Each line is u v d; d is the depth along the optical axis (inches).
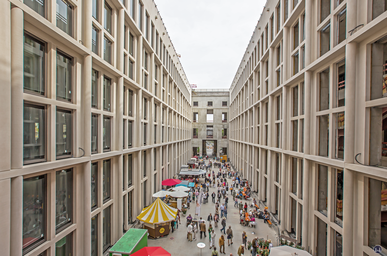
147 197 724.7
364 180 295.1
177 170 1305.4
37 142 276.5
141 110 646.5
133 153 599.2
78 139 347.6
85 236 353.7
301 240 492.1
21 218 234.2
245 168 1196.5
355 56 307.0
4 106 215.6
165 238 533.6
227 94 2236.7
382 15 249.9
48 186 290.8
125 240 410.3
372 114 291.9
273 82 703.1
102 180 420.8
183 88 1588.3
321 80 429.1
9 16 220.1
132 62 603.8
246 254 458.9
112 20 476.1
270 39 733.9
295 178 543.5
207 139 2245.3
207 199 833.5
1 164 212.8
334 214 371.9
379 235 279.6
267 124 785.6
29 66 265.6
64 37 297.6
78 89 349.1
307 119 447.2
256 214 682.2
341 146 357.7
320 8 423.5
